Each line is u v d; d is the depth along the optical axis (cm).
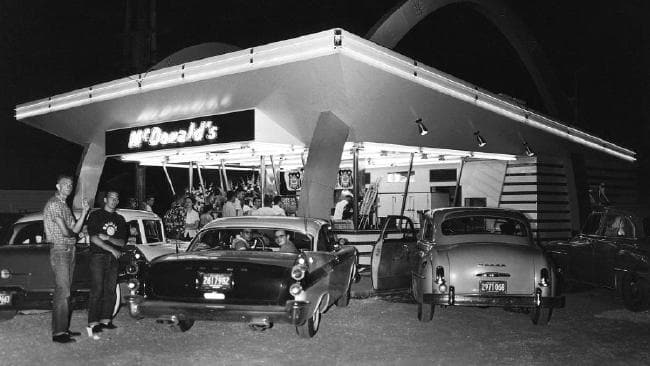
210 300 704
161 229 1120
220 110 1500
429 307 898
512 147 1881
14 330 840
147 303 710
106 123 1814
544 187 2072
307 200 1289
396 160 2109
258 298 698
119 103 1630
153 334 809
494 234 941
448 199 2262
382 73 1212
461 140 1695
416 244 1050
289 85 1271
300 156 1920
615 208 1127
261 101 1376
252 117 1424
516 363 671
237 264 707
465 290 868
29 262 845
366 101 1289
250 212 1498
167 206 2961
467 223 1153
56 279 755
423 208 2302
